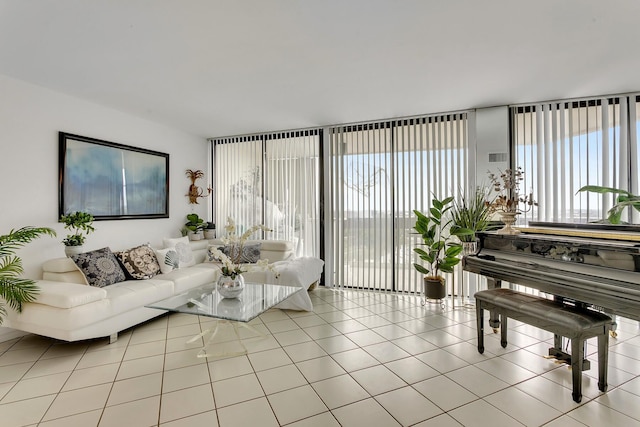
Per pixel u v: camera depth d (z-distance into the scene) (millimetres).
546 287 2211
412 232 4398
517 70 2861
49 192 3268
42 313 2633
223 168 5492
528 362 2488
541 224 2973
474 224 3676
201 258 4801
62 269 3084
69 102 3451
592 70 2854
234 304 2764
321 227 4910
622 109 3455
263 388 2148
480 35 2277
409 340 2922
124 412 1890
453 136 4160
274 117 4320
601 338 2061
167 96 3500
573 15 2037
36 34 2244
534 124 3812
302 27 2172
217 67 2789
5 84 2939
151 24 2127
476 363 2479
